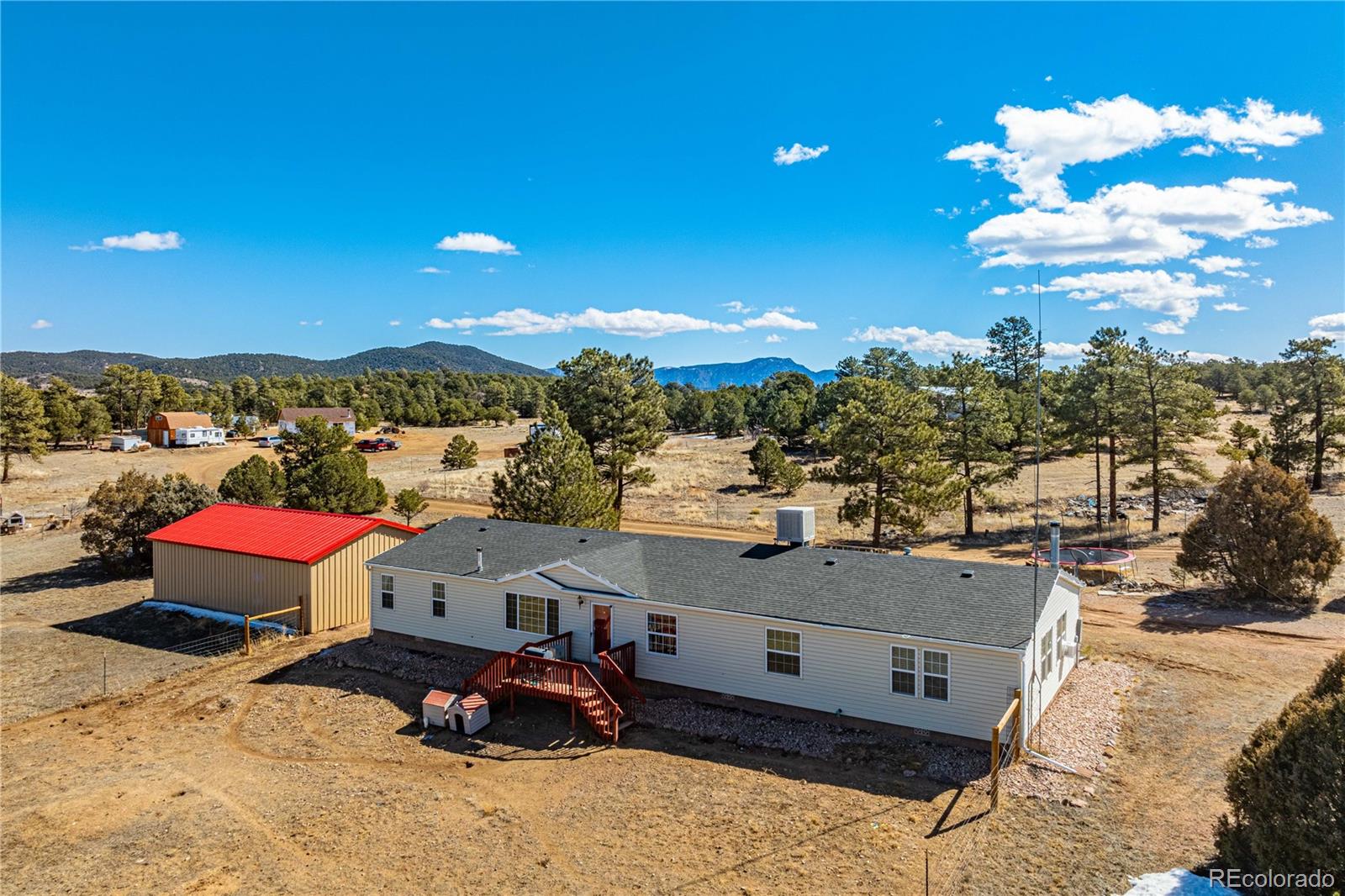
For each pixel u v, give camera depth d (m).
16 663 26.41
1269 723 12.58
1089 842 13.88
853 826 14.80
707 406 123.94
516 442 112.06
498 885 13.27
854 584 21.03
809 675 19.91
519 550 27.05
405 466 82.69
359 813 15.92
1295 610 28.48
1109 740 18.20
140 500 39.41
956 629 18.20
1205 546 31.28
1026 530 45.47
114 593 35.69
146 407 124.94
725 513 53.59
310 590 29.33
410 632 26.89
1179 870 12.73
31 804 16.61
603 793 16.50
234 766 18.38
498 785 17.06
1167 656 24.06
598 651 23.03
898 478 40.81
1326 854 10.24
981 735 17.80
